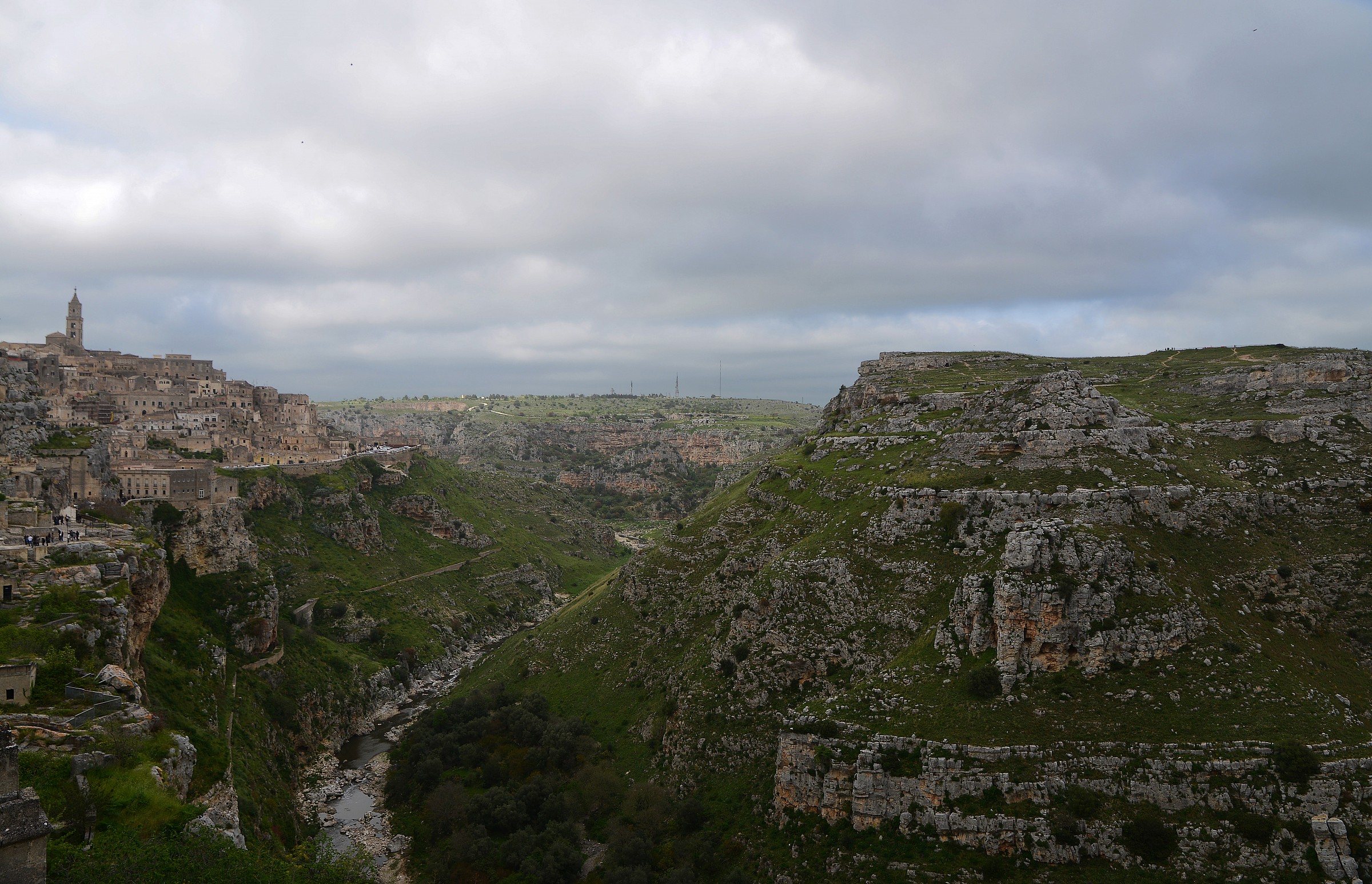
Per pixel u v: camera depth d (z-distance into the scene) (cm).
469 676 19700
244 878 6819
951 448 13862
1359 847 7600
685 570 17188
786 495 16725
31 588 9581
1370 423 13712
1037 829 8325
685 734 12594
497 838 12356
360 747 16438
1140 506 11156
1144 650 9456
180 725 10206
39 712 7769
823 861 9162
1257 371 17375
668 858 10600
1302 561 11306
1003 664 9675
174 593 14800
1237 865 7781
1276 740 8438
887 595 12031
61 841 6406
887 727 9638
